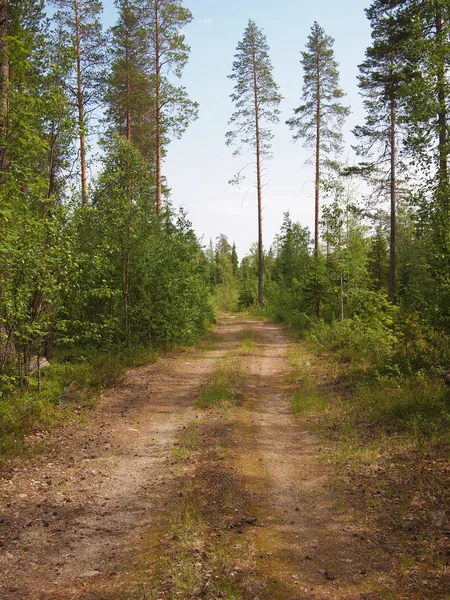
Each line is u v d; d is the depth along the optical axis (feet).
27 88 32.68
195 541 15.75
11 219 29.12
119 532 16.65
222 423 29.96
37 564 14.49
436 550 14.55
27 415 28.99
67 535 16.35
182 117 75.05
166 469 22.75
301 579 13.55
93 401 35.24
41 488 20.25
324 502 18.86
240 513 17.93
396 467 21.34
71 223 39.01
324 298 79.41
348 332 57.31
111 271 56.24
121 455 24.91
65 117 38.27
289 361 53.78
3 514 17.63
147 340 60.95
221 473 21.59
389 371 37.22
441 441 23.17
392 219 80.43
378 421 28.07
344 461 22.86
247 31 100.32
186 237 71.77
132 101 71.87
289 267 139.64
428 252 34.99
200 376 46.37
